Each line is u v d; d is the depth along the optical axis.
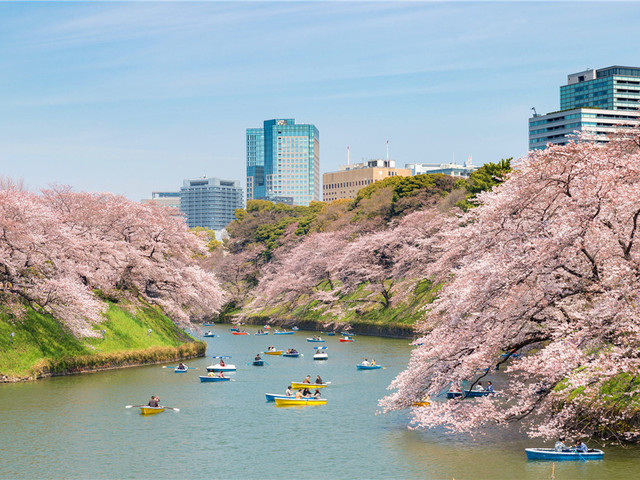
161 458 35.88
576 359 28.69
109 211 78.12
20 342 59.72
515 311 33.56
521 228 34.12
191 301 84.75
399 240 109.69
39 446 38.16
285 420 44.94
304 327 125.31
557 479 29.77
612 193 30.02
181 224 84.94
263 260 159.75
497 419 33.28
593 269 32.78
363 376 64.88
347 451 36.53
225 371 68.00
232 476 32.72
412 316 101.06
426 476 31.45
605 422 33.84
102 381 59.19
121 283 78.31
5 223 57.81
